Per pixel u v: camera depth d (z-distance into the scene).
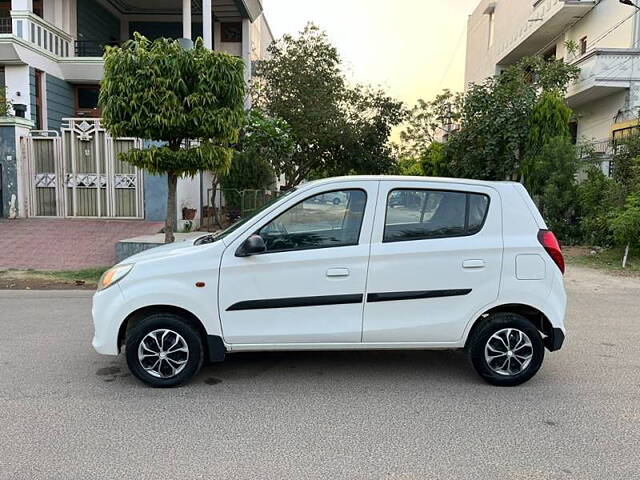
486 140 17.11
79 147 14.70
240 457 3.44
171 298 4.45
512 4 28.38
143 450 3.51
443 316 4.60
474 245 4.59
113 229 13.46
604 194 13.29
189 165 8.92
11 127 14.45
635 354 5.65
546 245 4.64
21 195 14.69
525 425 3.94
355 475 3.24
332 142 23.73
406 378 4.91
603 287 9.51
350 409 4.20
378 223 4.56
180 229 14.25
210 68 8.55
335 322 4.55
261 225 4.56
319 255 4.49
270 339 4.54
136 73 8.35
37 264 10.88
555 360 5.43
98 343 4.56
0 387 4.58
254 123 17.42
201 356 4.61
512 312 4.77
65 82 20.09
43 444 3.58
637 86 18.22
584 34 22.33
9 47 17.06
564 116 15.77
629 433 3.83
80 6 21.14
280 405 4.27
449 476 3.24
